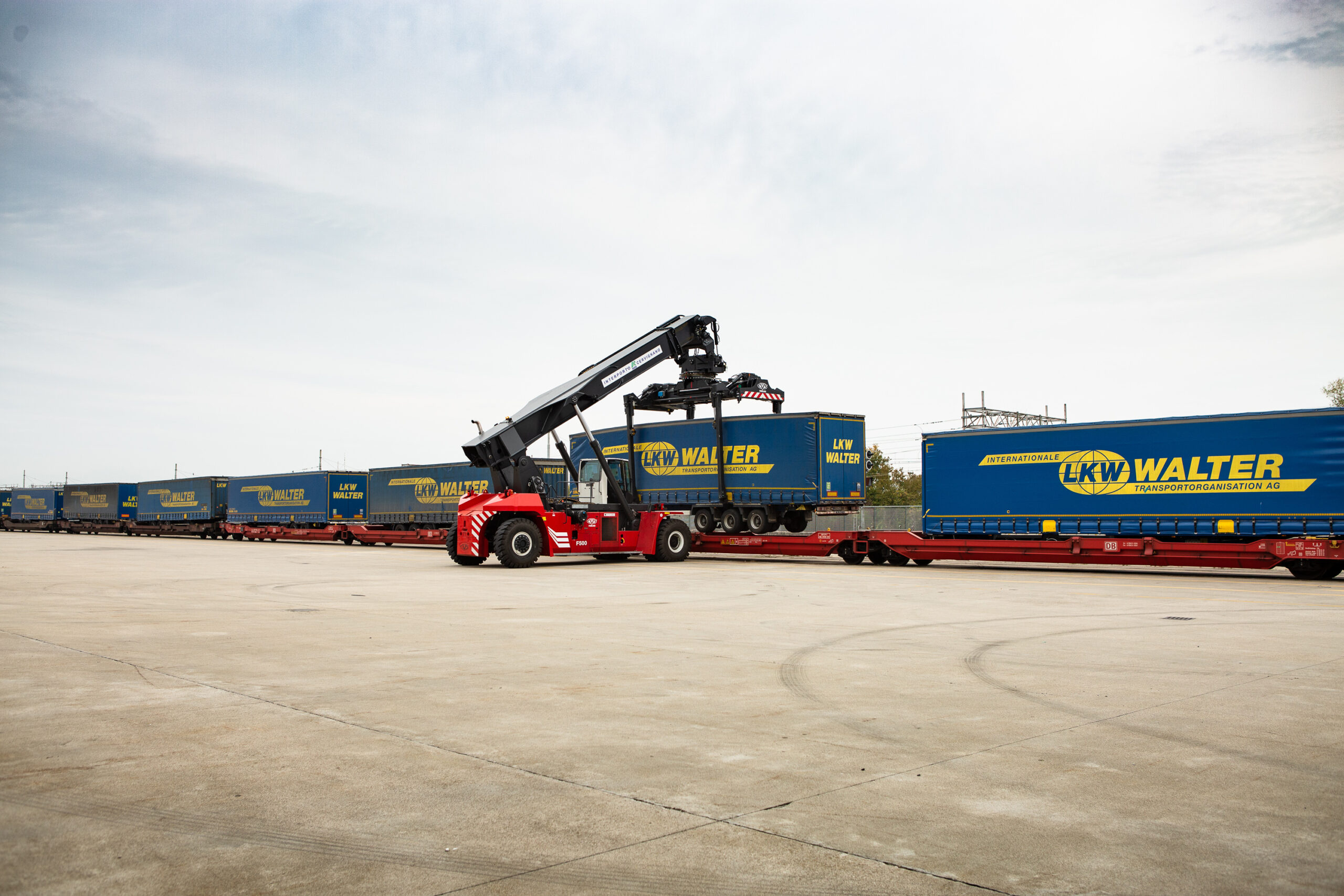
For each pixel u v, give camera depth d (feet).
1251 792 15.34
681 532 87.25
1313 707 21.85
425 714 21.04
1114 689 24.09
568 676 25.96
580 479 89.56
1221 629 36.22
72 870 12.10
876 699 22.81
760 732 19.44
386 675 26.07
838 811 14.40
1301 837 13.32
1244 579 64.80
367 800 14.93
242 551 122.21
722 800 14.96
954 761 17.22
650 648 31.30
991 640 33.30
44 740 18.56
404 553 116.47
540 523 78.64
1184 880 11.86
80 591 54.49
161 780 15.92
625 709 21.66
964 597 50.49
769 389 96.02
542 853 12.73
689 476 101.96
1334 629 36.37
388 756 17.52
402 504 138.31
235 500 176.35
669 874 12.05
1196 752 17.80
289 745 18.25
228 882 11.77
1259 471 65.36
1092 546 70.28
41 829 13.58
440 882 11.78
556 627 37.11
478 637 34.06
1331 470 63.00
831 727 19.90
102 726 19.79
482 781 15.98
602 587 58.23
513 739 18.88
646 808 14.60
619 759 17.35
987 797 15.08
